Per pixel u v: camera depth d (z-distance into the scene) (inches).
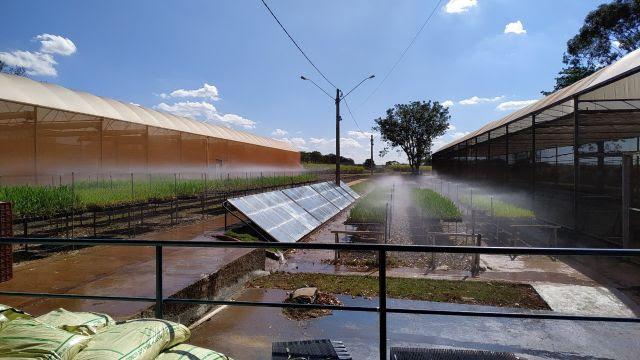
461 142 1285.7
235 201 400.5
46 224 486.3
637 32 1157.1
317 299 241.4
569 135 773.3
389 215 535.5
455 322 206.8
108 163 982.4
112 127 997.8
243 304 109.0
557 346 180.1
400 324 203.9
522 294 255.0
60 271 246.4
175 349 100.8
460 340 185.6
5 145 711.7
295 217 500.4
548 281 281.7
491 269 318.3
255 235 430.0
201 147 1397.6
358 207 579.5
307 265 338.3
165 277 225.9
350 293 257.6
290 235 422.9
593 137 703.7
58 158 839.7
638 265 325.1
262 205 453.7
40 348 84.7
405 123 2903.5
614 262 336.5
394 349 115.8
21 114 741.9
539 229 498.3
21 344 85.3
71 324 105.3
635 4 1109.7
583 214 449.7
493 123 949.2
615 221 442.0
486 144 1109.7
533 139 592.1
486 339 187.0
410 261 350.0
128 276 231.8
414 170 2984.7
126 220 556.1
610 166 574.9
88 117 874.1
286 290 266.2
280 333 192.4
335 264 340.5
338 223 607.2
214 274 238.1
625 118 526.0
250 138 1854.1
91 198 476.1
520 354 171.9
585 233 435.8
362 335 190.1
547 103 520.4
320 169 2583.7
